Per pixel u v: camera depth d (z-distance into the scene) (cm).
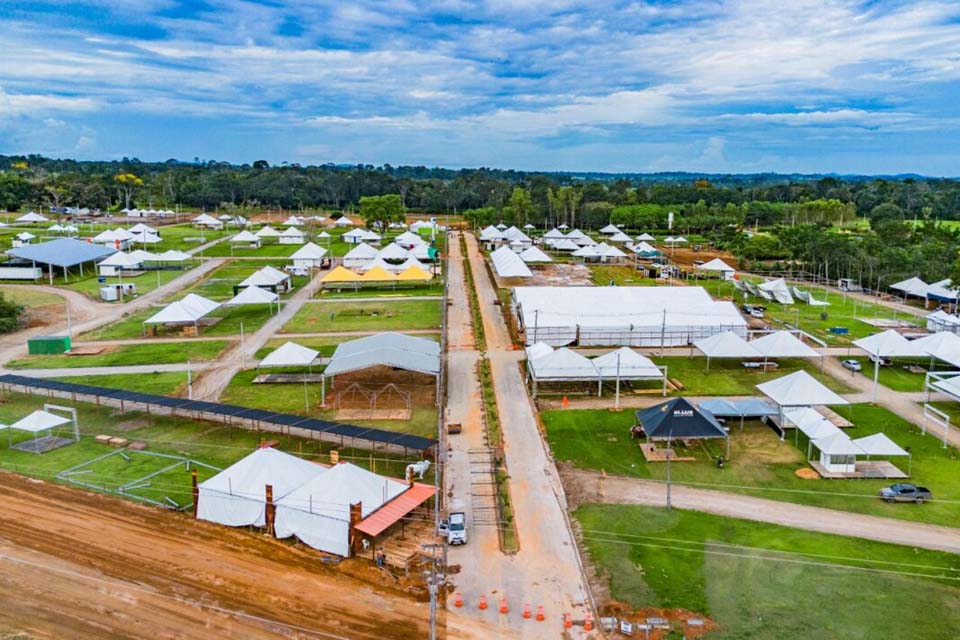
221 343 7856
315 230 19175
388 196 19475
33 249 11894
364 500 3878
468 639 3030
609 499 4325
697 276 12438
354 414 5669
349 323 8800
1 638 2981
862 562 3619
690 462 4856
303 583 3428
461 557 3681
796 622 3138
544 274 12494
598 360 6278
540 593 3372
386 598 3322
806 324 8988
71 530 3875
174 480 4500
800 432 5403
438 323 8769
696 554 3700
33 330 8462
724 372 6900
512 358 7319
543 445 5138
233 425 5444
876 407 5919
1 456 4847
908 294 10962
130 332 8356
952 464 4806
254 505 3916
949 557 3672
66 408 5184
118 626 3080
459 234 19175
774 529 3962
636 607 3250
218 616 3158
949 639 3022
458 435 5272
